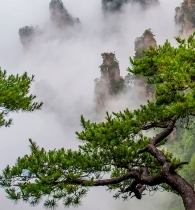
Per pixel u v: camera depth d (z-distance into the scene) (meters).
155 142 10.18
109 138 9.48
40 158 9.08
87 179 9.35
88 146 10.20
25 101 10.96
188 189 8.73
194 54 9.13
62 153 9.70
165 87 8.55
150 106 10.38
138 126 9.98
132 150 10.00
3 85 11.01
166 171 9.20
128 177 9.80
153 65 10.95
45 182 8.42
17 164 9.07
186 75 7.93
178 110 7.96
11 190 8.56
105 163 10.01
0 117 10.54
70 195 9.13
